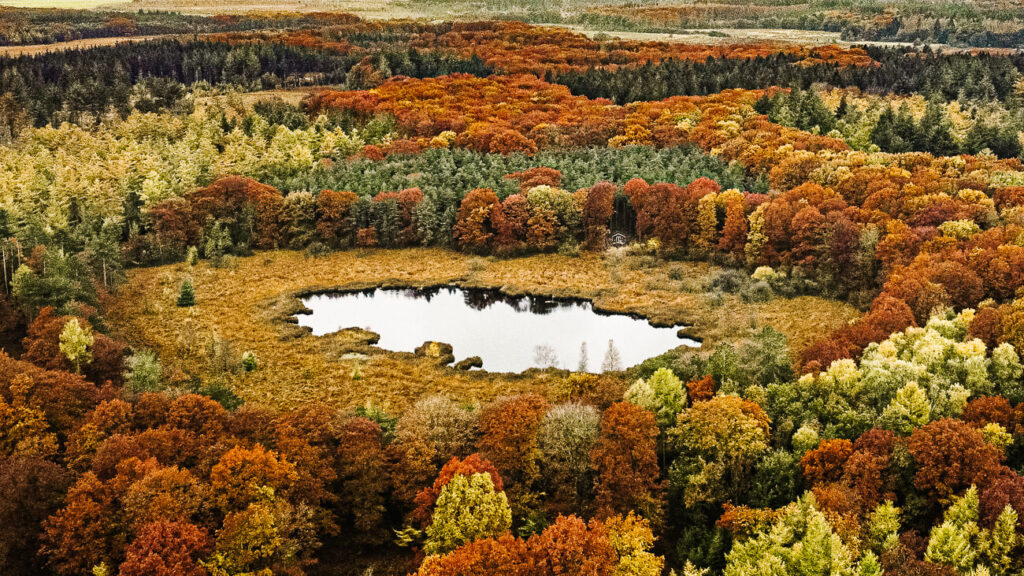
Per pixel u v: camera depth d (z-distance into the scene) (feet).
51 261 396.78
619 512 237.45
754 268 495.00
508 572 189.78
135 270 508.12
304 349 391.86
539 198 544.21
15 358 345.92
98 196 554.46
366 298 481.87
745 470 244.83
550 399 333.83
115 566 207.31
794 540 204.13
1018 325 296.51
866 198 501.56
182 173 592.19
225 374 359.66
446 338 414.62
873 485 219.82
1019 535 185.68
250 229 552.82
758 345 318.65
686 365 309.01
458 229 549.54
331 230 554.05
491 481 224.53
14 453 236.63
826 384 277.03
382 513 248.73
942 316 331.57
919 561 187.21
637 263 511.81
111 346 341.82
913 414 247.29
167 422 256.52
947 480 214.48
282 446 241.14
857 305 429.79
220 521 219.00
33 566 215.51
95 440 243.81
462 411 271.28
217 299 460.14
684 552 229.45
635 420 246.88
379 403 334.24
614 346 398.62
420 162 649.20
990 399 251.39
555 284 487.61
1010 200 464.24
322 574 231.91
